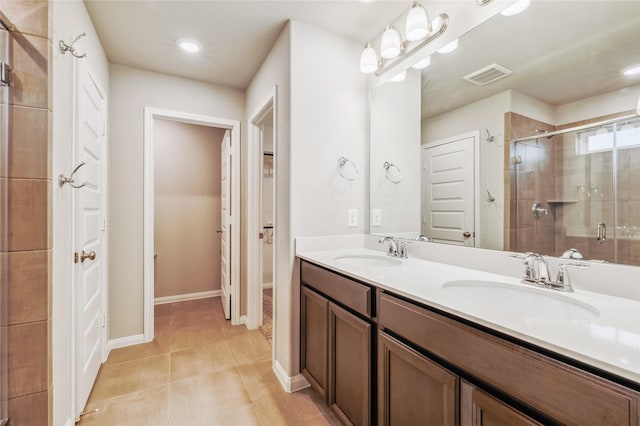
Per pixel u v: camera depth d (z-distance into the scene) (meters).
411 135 1.72
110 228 2.27
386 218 1.87
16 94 1.14
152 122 2.42
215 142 3.67
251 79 2.57
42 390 1.18
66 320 1.37
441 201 1.54
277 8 1.67
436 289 0.99
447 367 0.84
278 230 1.93
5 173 1.12
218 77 2.53
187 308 3.18
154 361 2.08
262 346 2.32
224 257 3.01
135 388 1.76
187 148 3.51
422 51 1.63
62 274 1.34
